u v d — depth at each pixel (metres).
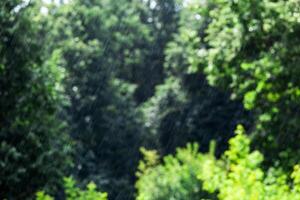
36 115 48.69
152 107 125.62
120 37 137.00
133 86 128.88
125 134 118.69
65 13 124.50
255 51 40.84
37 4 52.44
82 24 130.38
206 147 116.38
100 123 116.12
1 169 45.56
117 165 116.94
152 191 49.41
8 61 48.75
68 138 50.72
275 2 39.91
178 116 121.62
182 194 48.44
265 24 38.97
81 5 130.50
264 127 38.78
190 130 118.62
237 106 111.94
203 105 116.94
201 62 42.91
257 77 39.09
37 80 49.00
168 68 142.38
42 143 48.53
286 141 38.19
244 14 39.41
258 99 39.38
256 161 20.53
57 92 50.25
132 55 156.62
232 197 18.41
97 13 131.12
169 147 122.38
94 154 115.25
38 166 47.25
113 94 119.44
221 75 41.88
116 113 118.50
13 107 48.47
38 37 52.06
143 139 120.81
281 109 38.69
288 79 38.22
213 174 20.20
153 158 61.59
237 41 40.50
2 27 49.06
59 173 49.00
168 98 123.19
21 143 47.84
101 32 132.38
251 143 38.88
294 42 38.25
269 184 21.56
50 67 50.50
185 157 50.12
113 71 123.50
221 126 114.94
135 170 118.38
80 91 116.88
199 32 108.31
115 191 109.62
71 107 115.00
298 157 36.28
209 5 43.56
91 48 118.19
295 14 38.38
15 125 47.88
